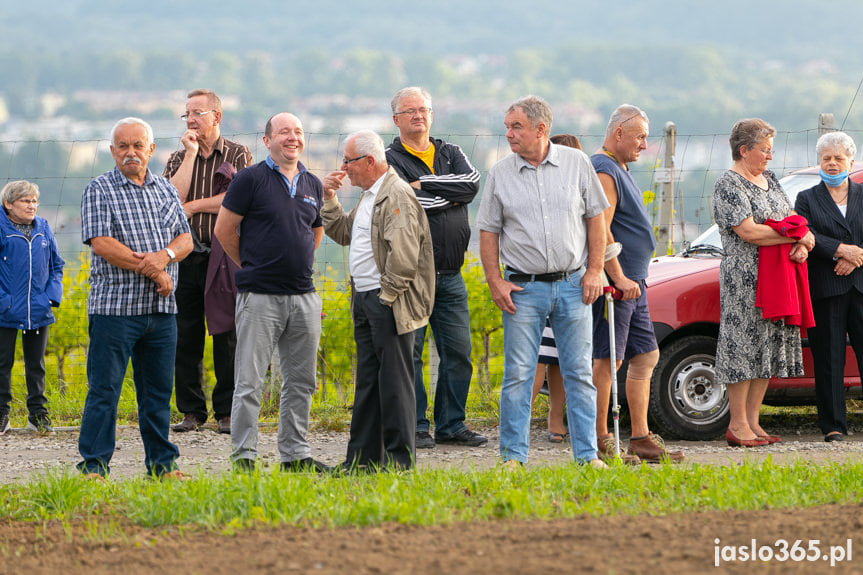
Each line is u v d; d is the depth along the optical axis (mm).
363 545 11836
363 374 17438
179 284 22219
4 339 22703
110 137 16875
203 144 22375
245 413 17469
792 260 20219
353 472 16578
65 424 23672
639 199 18766
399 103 20078
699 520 12758
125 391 24844
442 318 20656
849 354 21734
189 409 22562
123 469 19016
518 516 13109
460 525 12688
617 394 19859
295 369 17875
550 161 17234
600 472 15547
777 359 20594
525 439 17484
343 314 25484
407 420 17141
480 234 17594
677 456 18812
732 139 20703
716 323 21281
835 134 21062
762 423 23562
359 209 17297
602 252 17406
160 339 16953
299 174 17797
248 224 17469
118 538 12906
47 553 12422
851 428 22766
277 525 12953
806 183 23000
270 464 18312
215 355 22203
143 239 16734
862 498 14133
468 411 24484
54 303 23266
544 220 17109
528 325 17312
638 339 18906
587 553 11344
